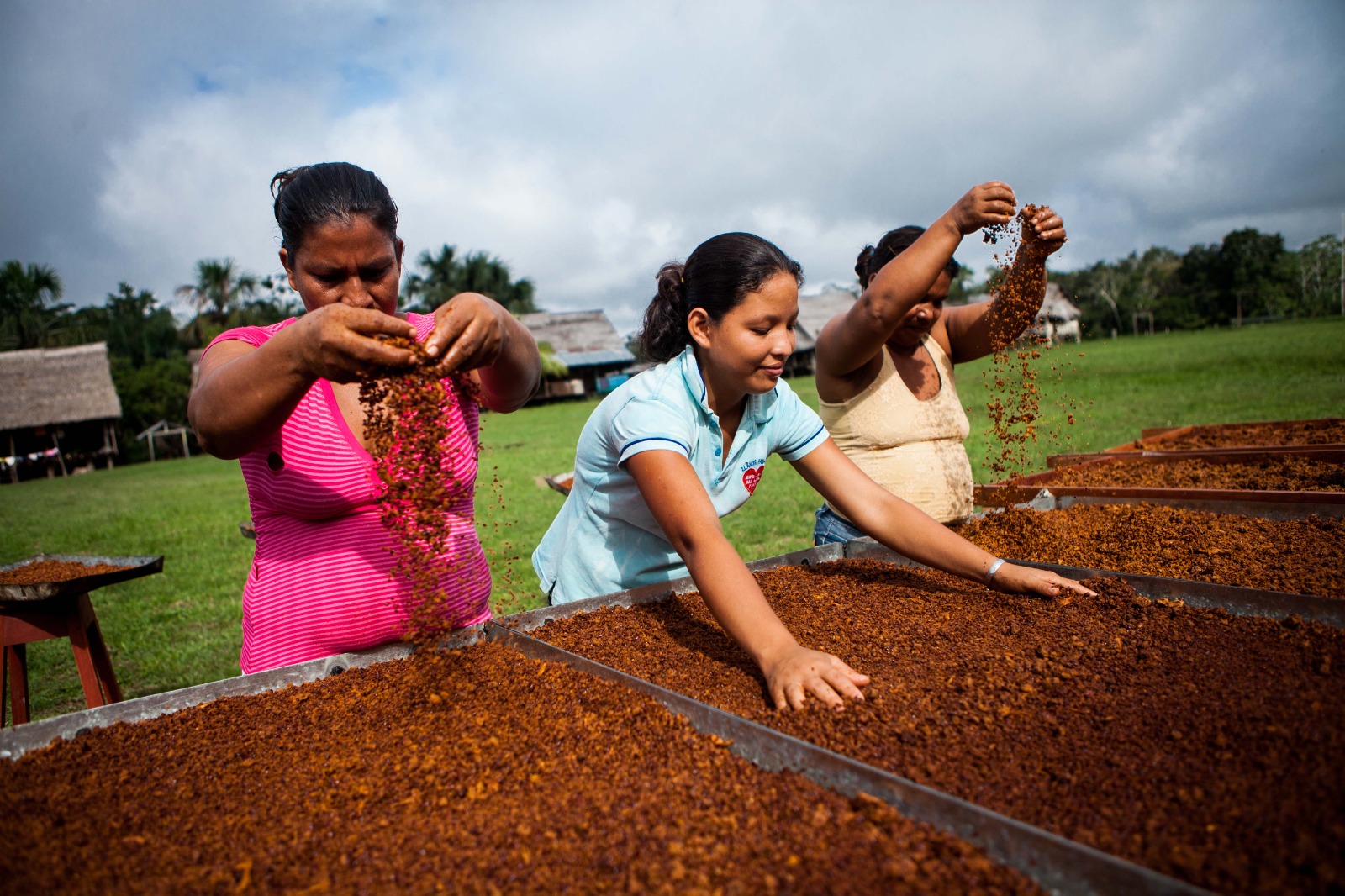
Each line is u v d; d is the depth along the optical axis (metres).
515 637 2.07
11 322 54.78
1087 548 2.76
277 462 1.93
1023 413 3.19
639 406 2.03
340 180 1.76
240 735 1.68
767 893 1.03
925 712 1.58
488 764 1.49
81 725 1.71
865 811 1.19
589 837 1.20
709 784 1.33
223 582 7.58
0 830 1.30
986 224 2.50
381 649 2.08
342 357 1.52
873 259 3.22
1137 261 94.38
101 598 7.18
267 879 1.15
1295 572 2.29
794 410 2.44
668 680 1.85
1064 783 1.27
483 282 62.75
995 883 1.01
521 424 28.89
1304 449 3.85
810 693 1.63
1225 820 1.12
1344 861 0.98
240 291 60.47
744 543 6.88
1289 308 76.06
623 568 2.51
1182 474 3.90
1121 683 1.65
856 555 2.90
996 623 2.10
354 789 1.42
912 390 3.15
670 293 2.23
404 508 1.82
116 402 37.84
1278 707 1.46
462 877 1.13
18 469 34.88
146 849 1.25
